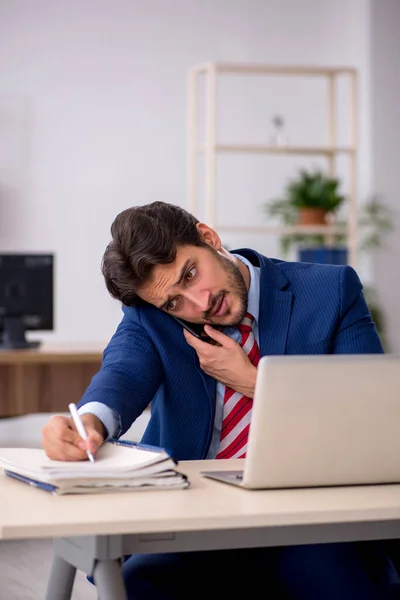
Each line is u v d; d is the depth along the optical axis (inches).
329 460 64.6
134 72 335.0
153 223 80.7
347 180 350.9
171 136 338.0
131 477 62.7
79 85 330.6
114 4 332.8
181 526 54.7
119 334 88.2
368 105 335.0
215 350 84.0
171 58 337.7
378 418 64.4
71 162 330.3
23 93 326.3
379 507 58.6
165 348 85.8
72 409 70.1
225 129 343.6
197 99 340.5
